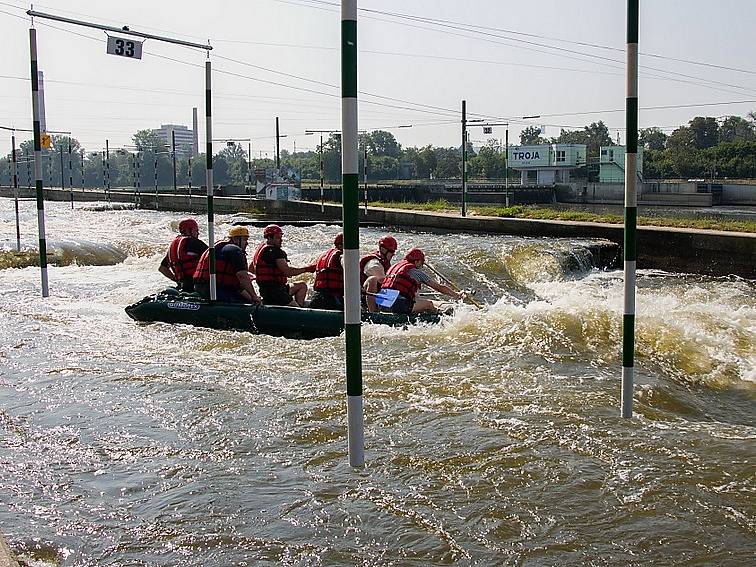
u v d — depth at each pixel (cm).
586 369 794
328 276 1075
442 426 617
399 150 13425
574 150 7300
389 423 626
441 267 1738
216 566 418
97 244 2122
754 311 1098
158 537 450
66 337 973
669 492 498
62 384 757
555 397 692
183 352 886
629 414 636
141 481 529
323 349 889
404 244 2059
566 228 2177
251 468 547
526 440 586
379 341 902
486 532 450
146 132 11631
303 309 1003
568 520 462
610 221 2428
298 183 4816
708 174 8469
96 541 446
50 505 494
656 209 5053
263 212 3750
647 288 1537
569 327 925
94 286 1477
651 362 838
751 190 6128
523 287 1611
